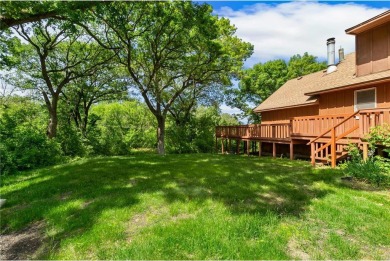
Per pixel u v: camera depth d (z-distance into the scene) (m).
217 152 19.66
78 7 8.19
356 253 3.32
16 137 10.92
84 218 4.50
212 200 5.31
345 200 5.18
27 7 7.34
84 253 3.48
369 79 10.18
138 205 5.07
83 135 17.09
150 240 3.66
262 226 4.04
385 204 4.97
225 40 18.84
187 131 21.08
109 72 18.58
